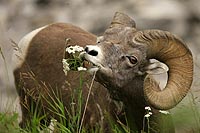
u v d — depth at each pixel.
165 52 12.68
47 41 15.26
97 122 13.42
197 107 12.91
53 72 14.80
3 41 21.95
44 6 30.08
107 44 12.51
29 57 15.34
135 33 12.71
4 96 21.27
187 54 12.62
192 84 13.95
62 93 14.40
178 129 12.93
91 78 13.83
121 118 13.09
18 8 30.11
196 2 27.78
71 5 29.16
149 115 12.26
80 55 12.28
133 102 12.91
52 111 13.69
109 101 13.26
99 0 28.92
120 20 13.06
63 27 15.60
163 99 12.48
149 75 12.75
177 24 26.78
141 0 27.94
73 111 13.16
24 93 15.24
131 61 12.55
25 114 15.19
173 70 12.73
